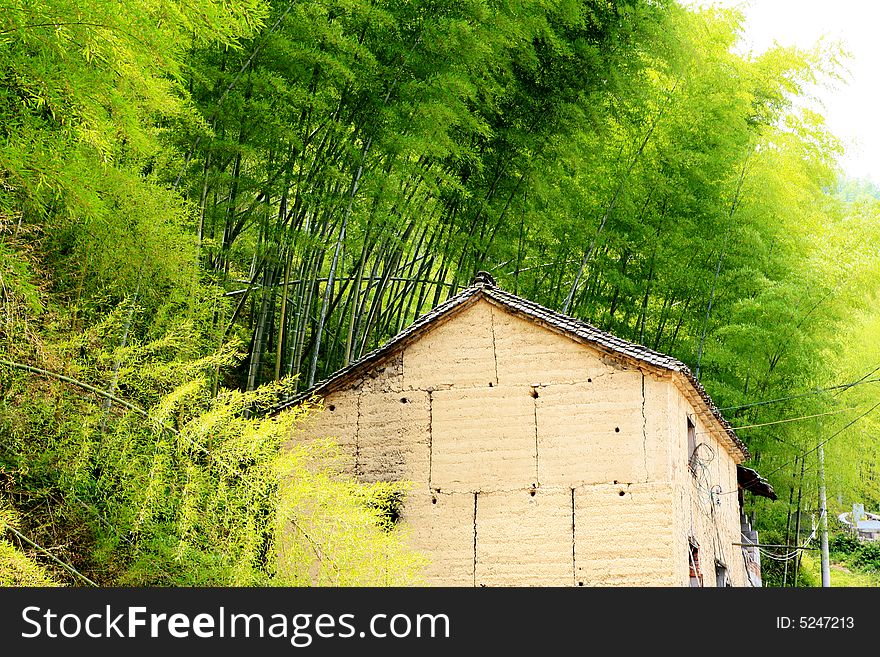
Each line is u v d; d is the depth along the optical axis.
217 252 12.66
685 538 12.10
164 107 8.38
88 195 7.82
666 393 11.80
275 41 11.49
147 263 9.88
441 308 12.69
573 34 15.53
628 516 11.59
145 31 7.53
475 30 12.97
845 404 19.84
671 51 15.75
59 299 9.67
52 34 7.18
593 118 15.59
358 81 12.58
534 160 15.46
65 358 8.84
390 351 12.70
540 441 12.08
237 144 11.41
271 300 14.33
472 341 12.54
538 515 11.90
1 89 7.76
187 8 7.71
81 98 7.40
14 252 8.21
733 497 16.09
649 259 17.42
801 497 20.98
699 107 17.06
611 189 16.95
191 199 11.97
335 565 8.60
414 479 12.37
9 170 7.70
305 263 14.48
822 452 20.16
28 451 8.68
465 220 15.87
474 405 12.38
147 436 8.69
